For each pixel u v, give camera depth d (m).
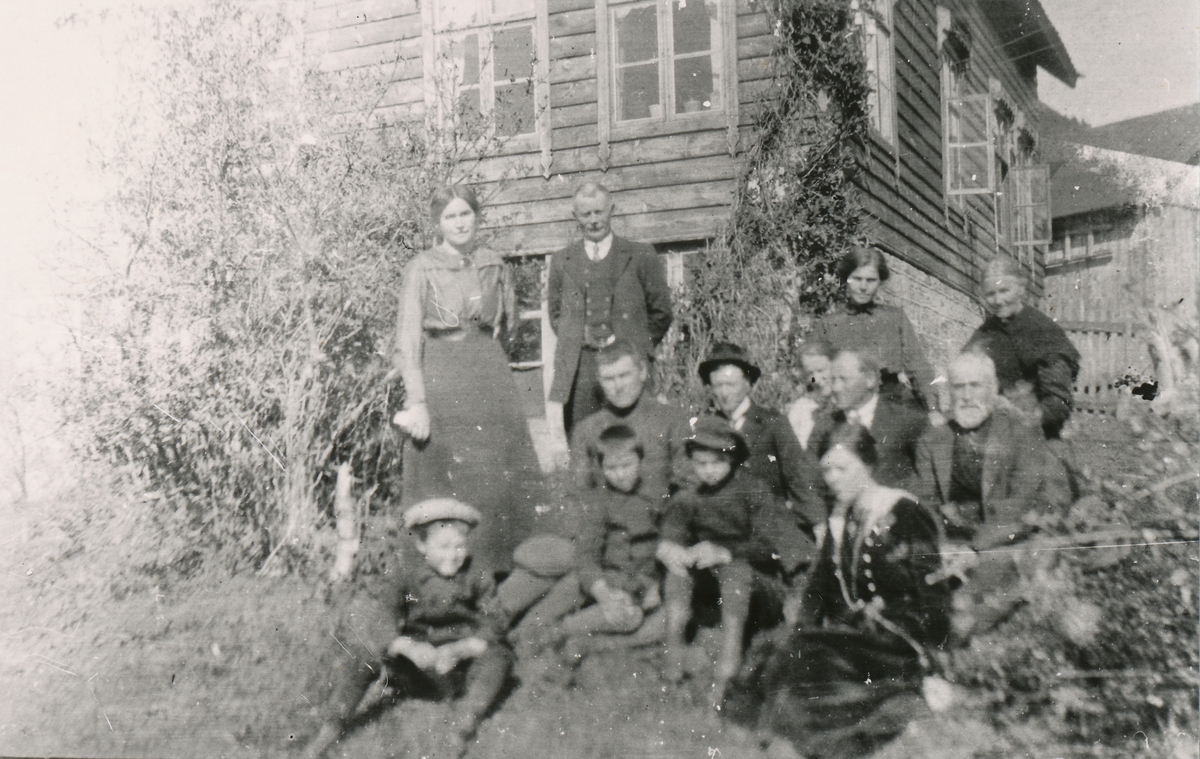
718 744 3.36
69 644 4.43
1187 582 3.71
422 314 4.32
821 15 6.08
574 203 4.57
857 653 3.54
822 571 3.67
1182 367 6.41
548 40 6.66
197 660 4.09
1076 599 3.63
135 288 5.64
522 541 3.93
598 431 3.83
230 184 5.75
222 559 5.09
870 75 6.40
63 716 3.88
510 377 4.35
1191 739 3.22
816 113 6.09
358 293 5.48
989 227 9.18
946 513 3.82
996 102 9.58
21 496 5.57
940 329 7.09
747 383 3.94
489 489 4.07
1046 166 9.45
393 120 6.12
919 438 3.85
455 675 3.66
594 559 3.79
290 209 5.63
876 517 3.62
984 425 3.86
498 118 6.56
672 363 5.69
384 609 3.78
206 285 5.57
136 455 5.48
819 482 3.77
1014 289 4.15
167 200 5.76
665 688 3.60
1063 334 4.16
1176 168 8.40
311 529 5.11
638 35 6.97
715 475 3.74
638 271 4.58
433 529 3.71
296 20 6.07
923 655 3.53
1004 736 3.28
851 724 3.38
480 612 3.73
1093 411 5.78
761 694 3.51
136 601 4.77
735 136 6.29
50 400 5.61
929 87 8.22
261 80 5.98
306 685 3.82
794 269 5.93
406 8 6.88
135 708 3.88
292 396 5.31
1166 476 4.29
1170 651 3.53
